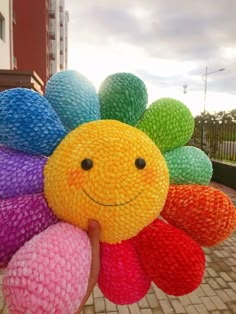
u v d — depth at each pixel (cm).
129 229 36
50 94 43
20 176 38
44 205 37
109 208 34
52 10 1316
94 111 43
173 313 125
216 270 164
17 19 936
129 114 44
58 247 32
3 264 37
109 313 123
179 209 41
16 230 35
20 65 941
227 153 430
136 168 35
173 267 39
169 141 46
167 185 38
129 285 41
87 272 34
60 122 41
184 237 41
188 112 47
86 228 36
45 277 29
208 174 48
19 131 38
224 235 42
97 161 34
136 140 37
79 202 34
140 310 126
